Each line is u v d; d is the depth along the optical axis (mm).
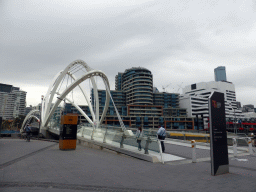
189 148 12227
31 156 9258
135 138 9875
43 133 49156
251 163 7621
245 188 4426
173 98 123375
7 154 9836
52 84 61469
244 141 14023
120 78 143750
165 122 105438
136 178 5355
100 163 7676
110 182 4934
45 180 5043
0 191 4082
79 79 47969
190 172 6070
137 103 109812
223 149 6023
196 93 154625
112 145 11570
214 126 5930
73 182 4887
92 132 15656
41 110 58500
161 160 7902
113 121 101250
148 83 115062
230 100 162000
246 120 110688
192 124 109500
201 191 4223
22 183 4738
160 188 4457
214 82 159250
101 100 112625
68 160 8328
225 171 5918
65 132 12453
